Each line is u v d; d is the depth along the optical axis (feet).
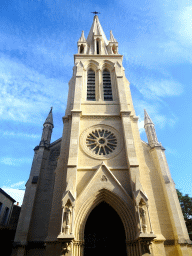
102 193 66.33
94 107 93.50
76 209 61.11
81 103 94.63
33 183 84.53
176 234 75.66
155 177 92.63
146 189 70.38
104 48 131.75
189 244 75.10
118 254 63.31
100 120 88.38
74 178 66.33
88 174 70.59
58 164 75.15
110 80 109.09
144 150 101.40
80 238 57.21
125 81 109.50
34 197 81.41
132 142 77.61
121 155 77.36
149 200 67.92
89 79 109.50
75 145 75.10
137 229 57.36
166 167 96.84
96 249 64.54
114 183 67.77
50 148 99.25
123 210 63.00
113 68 112.16
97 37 135.03
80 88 97.14
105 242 65.98
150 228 56.18
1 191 116.06
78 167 72.08
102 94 101.14
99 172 70.44
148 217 57.98
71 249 53.11
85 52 126.21
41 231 76.07
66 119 89.86
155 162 97.25
